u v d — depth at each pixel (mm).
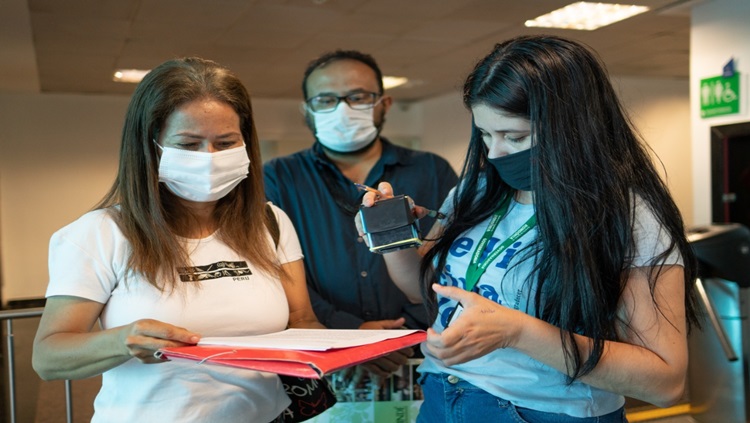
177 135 1261
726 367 3387
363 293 2043
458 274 1328
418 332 1250
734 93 4746
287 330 1325
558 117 1111
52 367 1174
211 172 1271
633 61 7336
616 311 1135
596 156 1124
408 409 1819
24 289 8625
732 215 5078
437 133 10172
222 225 1375
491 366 1237
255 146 1422
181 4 4559
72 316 1204
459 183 1402
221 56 6430
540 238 1170
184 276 1273
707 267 3326
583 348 1104
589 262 1100
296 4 4633
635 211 1127
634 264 1113
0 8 4484
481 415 1242
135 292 1235
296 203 2105
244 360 999
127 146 1276
